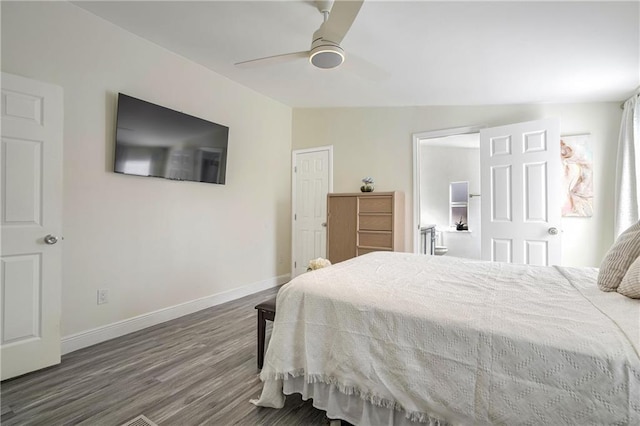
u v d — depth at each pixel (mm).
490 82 3027
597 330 1078
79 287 2500
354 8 1668
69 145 2432
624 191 2900
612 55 2344
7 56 2119
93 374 2090
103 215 2646
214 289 3654
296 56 2211
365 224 3881
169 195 3172
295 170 4824
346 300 1513
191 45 2973
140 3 2350
